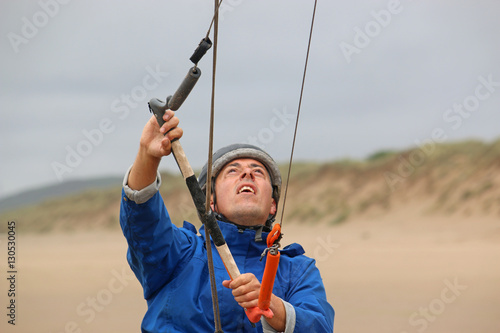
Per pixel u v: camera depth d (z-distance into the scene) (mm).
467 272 32781
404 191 75500
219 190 6836
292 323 5820
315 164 92688
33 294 29781
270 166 6996
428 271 33688
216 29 5031
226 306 6211
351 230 68938
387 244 53406
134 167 5805
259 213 6695
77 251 63625
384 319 19828
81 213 107375
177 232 6441
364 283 29156
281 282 6504
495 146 74875
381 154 90812
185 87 5438
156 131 5645
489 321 19234
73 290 30828
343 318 20234
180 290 6227
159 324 6168
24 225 106625
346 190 81375
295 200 82562
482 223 60469
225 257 5629
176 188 85562
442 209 67750
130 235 6016
